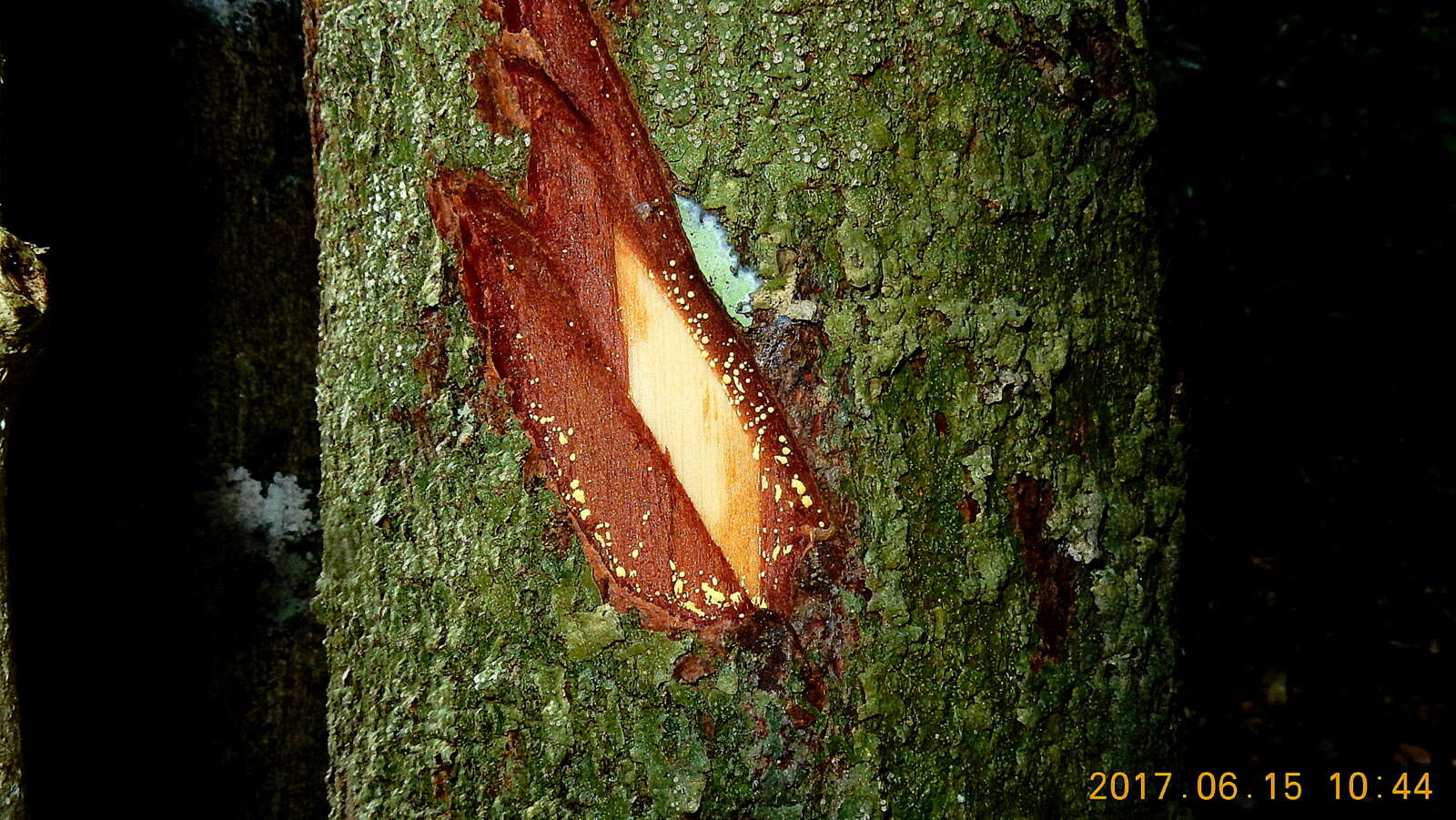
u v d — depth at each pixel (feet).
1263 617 6.26
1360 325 6.97
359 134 3.04
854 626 2.94
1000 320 2.99
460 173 2.97
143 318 3.40
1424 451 6.77
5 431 2.78
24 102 3.28
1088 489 3.05
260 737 3.49
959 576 2.98
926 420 2.97
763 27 2.93
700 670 2.94
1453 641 5.90
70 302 3.33
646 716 2.95
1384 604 6.18
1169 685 3.12
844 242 2.94
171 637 3.42
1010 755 3.00
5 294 2.74
